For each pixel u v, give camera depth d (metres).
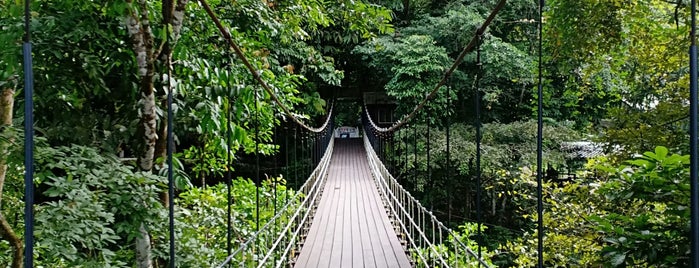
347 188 11.55
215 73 4.07
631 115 4.58
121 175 3.04
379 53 15.84
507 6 15.06
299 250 6.12
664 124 4.21
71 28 3.28
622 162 3.97
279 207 7.50
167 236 3.53
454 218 14.27
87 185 3.11
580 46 4.56
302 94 12.98
